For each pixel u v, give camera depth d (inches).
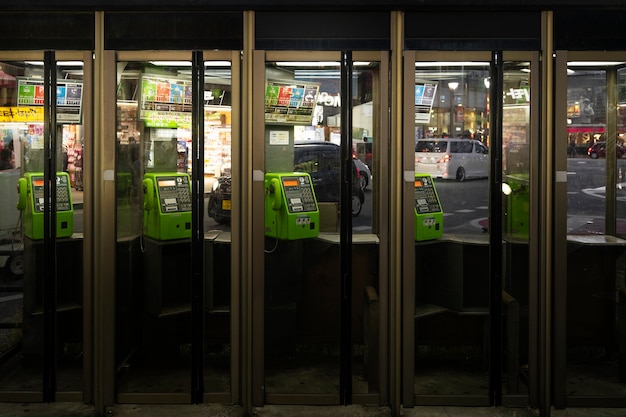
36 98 180.9
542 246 161.6
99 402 161.0
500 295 164.7
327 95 180.2
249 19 159.2
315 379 180.2
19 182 185.9
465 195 178.5
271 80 176.7
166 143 184.1
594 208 191.9
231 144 161.9
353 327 191.5
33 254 185.6
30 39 159.9
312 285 191.8
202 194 164.1
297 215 180.4
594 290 198.4
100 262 161.9
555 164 160.6
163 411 162.2
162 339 189.8
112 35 159.6
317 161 185.0
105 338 162.2
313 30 159.5
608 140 189.2
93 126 161.0
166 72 178.2
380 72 160.6
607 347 199.0
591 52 158.7
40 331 186.4
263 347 164.1
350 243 164.9
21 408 163.3
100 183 161.2
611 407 166.2
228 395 166.9
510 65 166.1
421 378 181.6
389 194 161.8
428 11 158.1
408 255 161.9
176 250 187.8
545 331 162.1
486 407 166.1
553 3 156.0
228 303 187.2
